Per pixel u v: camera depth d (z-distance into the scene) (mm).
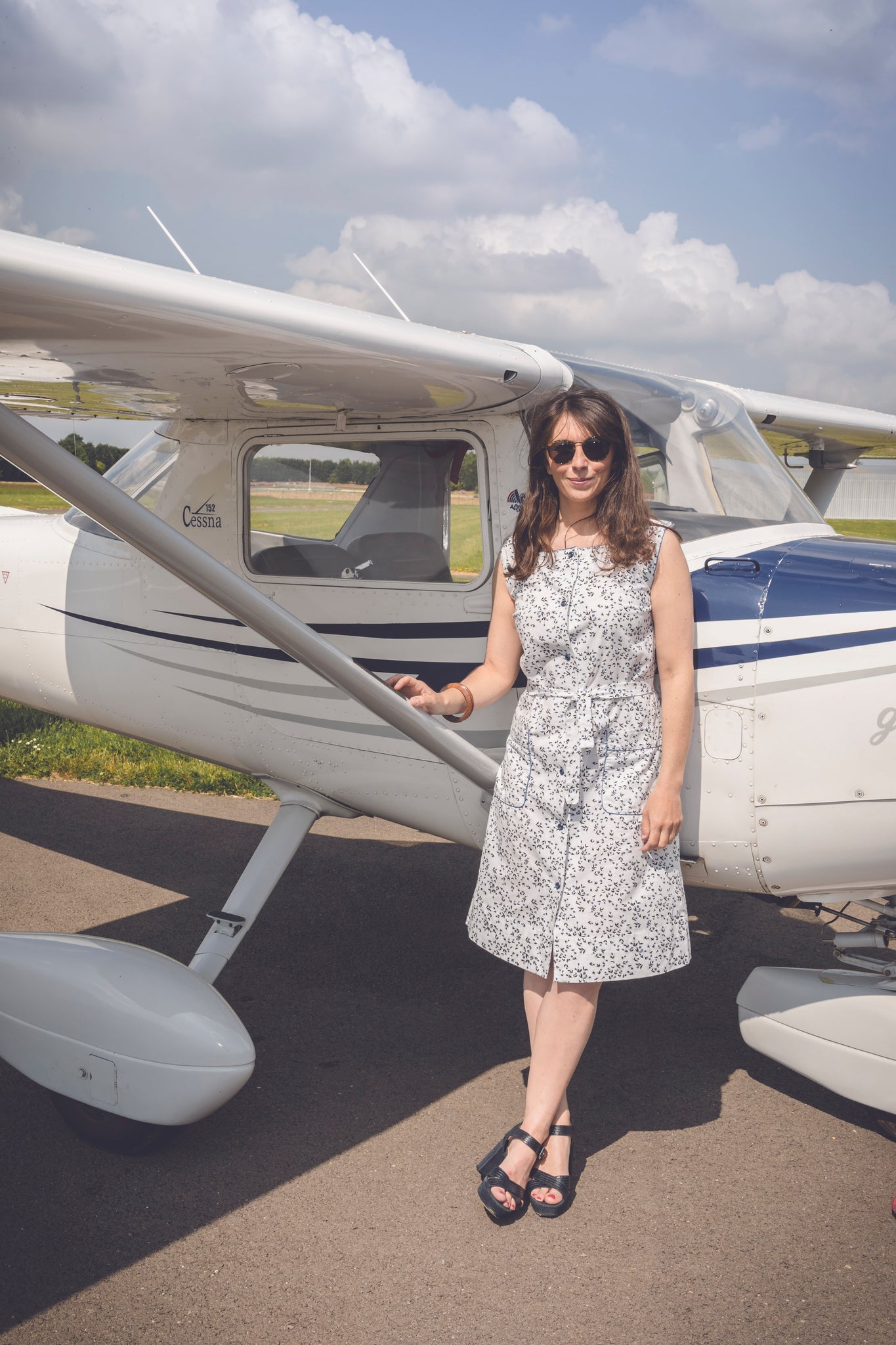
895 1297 1757
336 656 2029
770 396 3381
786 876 2070
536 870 1913
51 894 3635
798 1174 2113
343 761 2613
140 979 2209
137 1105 2102
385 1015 2799
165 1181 2080
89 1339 1657
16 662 3291
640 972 1897
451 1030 2725
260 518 2658
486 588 2346
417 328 2010
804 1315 1713
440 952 3225
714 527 2242
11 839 4215
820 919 3539
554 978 1937
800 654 1939
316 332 1854
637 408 2408
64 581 3076
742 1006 2338
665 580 1841
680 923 1942
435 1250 1874
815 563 2023
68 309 1698
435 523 2420
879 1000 2127
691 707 1868
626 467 1843
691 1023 2789
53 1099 2250
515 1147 1966
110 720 3141
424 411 2375
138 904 3557
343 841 4324
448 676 2422
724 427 2480
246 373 2143
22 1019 2260
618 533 1820
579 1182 2080
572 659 1860
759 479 2406
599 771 1869
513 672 2080
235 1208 1995
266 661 2674
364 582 2508
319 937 3322
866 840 1942
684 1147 2205
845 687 1898
